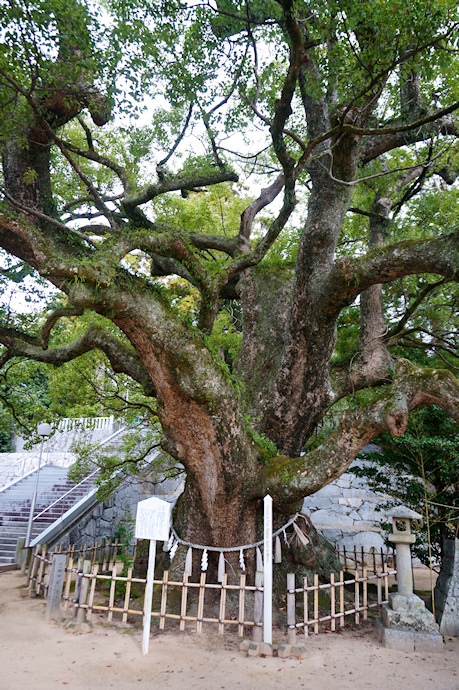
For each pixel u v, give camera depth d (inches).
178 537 282.5
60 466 727.7
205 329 260.4
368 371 340.5
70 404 421.7
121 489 512.7
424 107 335.0
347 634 236.1
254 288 367.6
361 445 238.1
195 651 201.2
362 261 241.9
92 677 171.9
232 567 263.7
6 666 180.5
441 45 237.5
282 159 262.7
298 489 245.3
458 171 395.5
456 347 352.8
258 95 314.3
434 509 311.3
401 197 424.8
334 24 221.5
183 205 447.2
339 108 259.3
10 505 552.1
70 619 234.1
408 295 406.0
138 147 340.2
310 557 300.8
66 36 226.2
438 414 303.0
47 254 206.8
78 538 443.5
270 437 311.4
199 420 232.1
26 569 372.5
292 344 291.3
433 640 213.9
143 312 217.6
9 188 286.0
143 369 296.7
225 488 244.7
